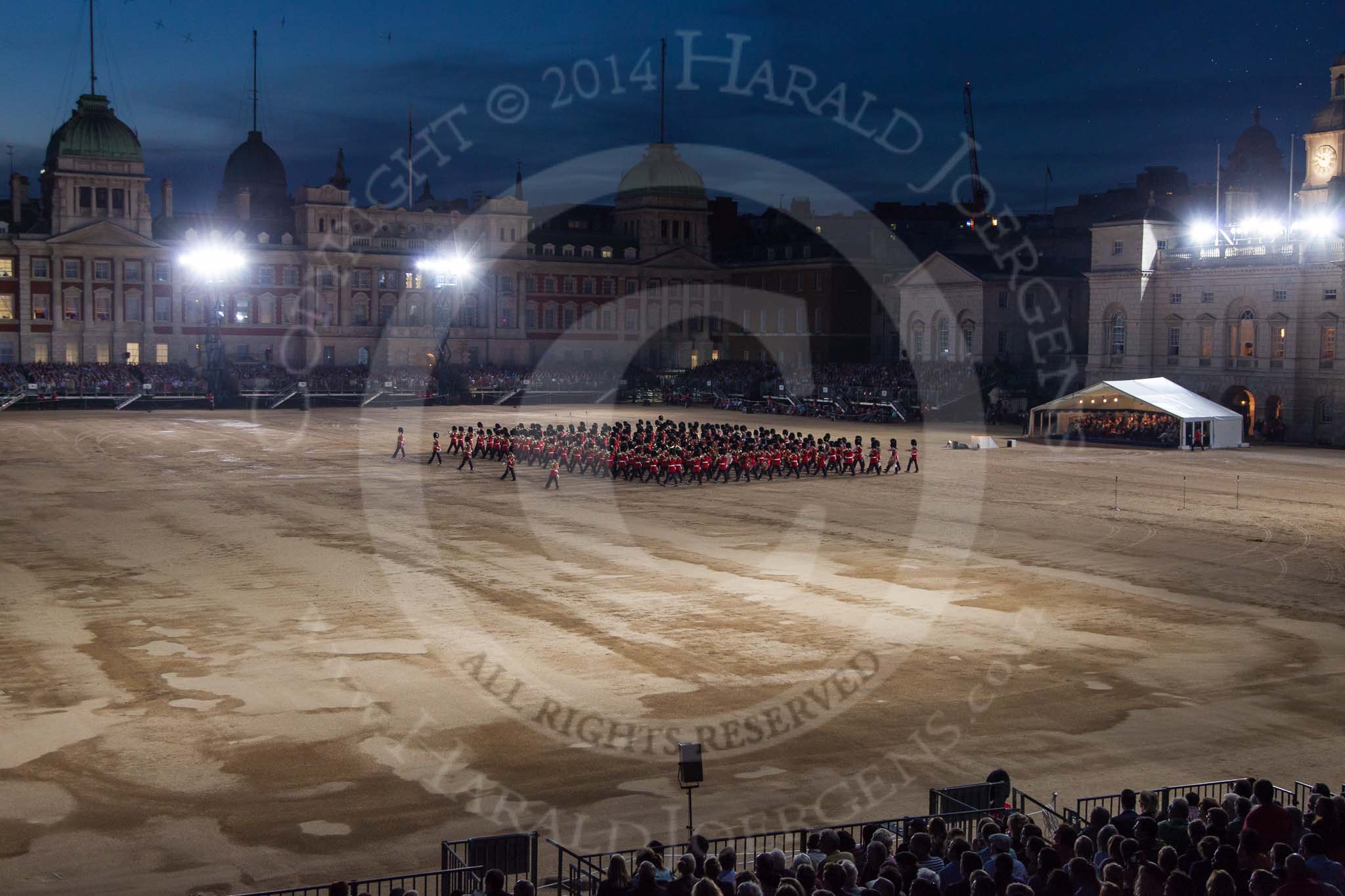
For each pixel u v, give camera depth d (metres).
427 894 17.70
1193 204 128.38
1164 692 28.48
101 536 47.06
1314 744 25.05
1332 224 93.31
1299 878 12.90
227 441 86.44
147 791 21.89
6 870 18.77
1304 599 38.25
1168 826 16.72
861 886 14.90
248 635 32.19
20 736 24.53
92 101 132.62
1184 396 91.44
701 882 12.45
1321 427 94.25
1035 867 15.26
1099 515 55.25
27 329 129.50
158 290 135.12
